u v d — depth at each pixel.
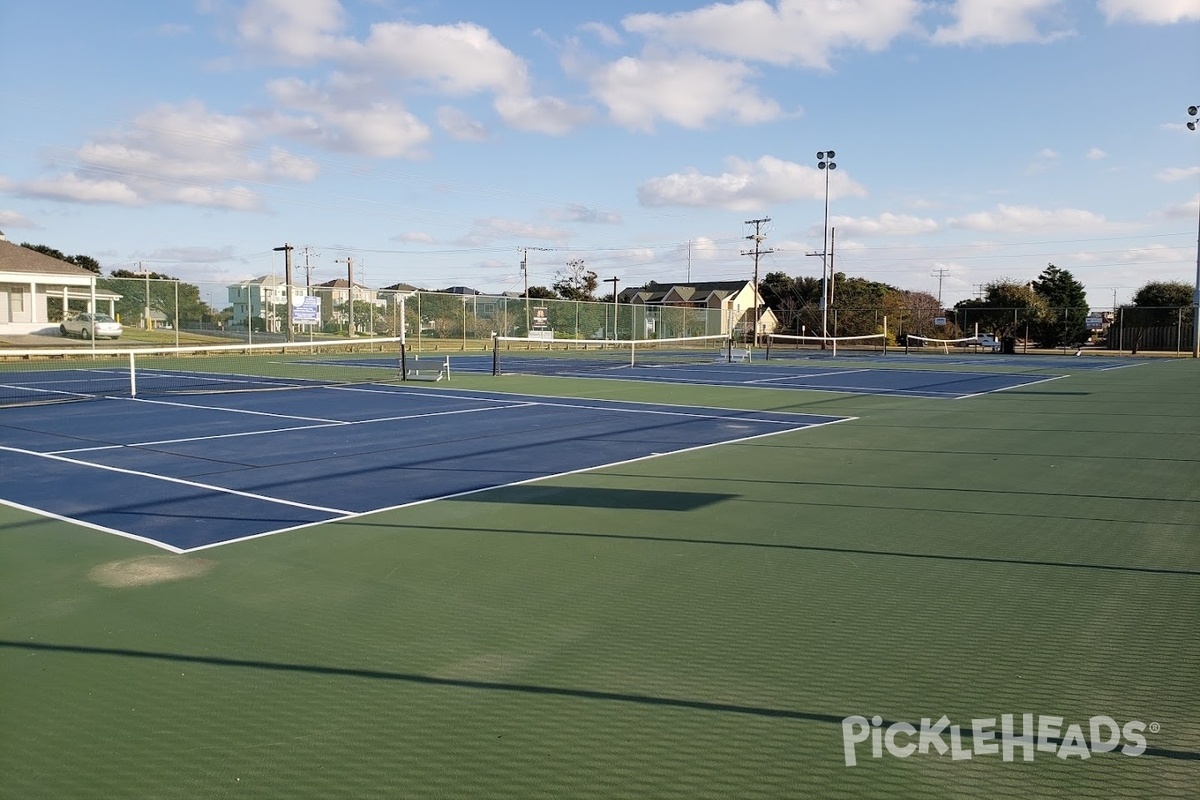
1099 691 4.21
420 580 5.91
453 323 49.91
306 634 4.89
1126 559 6.52
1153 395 22.09
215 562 6.31
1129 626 5.08
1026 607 5.42
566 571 6.14
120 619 5.12
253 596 5.55
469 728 3.81
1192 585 5.87
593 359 40.34
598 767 3.49
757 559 6.48
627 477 9.90
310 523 7.55
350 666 4.46
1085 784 3.38
